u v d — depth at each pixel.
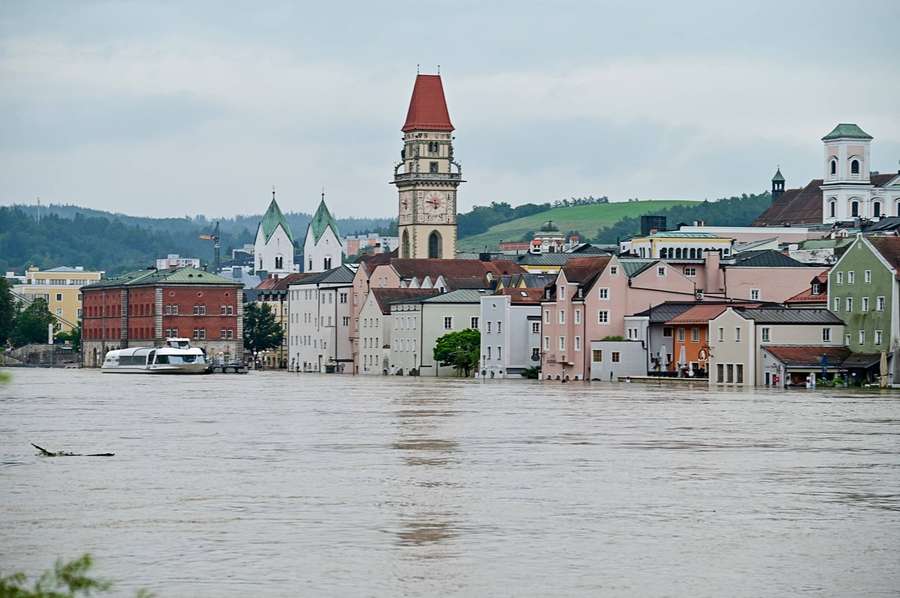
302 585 89.94
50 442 169.12
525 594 88.12
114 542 101.88
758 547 101.00
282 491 125.00
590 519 111.25
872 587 90.25
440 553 98.69
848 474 137.00
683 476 135.25
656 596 87.88
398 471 139.00
